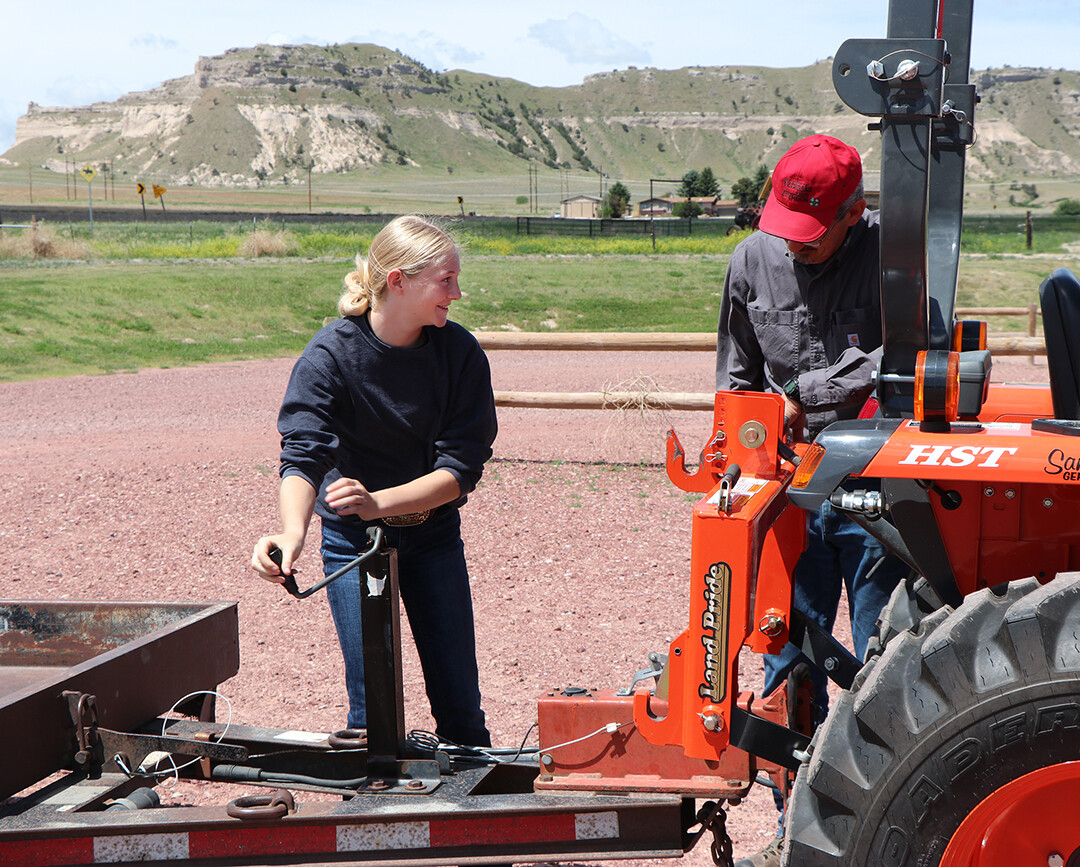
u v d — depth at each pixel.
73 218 82.94
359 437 2.87
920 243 2.10
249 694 4.56
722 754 2.37
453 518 3.01
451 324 2.95
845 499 2.35
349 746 2.76
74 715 2.66
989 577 2.31
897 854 1.95
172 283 24.30
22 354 17.66
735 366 3.44
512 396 9.88
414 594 2.99
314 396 2.74
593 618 5.46
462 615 3.04
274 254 36.03
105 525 7.54
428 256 2.68
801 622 2.72
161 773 2.70
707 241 49.84
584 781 2.45
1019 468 2.01
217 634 3.31
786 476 2.49
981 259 37.94
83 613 3.44
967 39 2.15
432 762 2.53
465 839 2.33
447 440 2.88
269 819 2.31
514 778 2.70
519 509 7.79
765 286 3.20
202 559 6.69
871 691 1.98
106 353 18.45
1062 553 2.24
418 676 4.75
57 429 11.52
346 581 2.90
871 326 3.10
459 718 3.07
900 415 2.21
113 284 23.58
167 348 19.38
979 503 2.28
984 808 1.90
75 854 2.36
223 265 30.92
